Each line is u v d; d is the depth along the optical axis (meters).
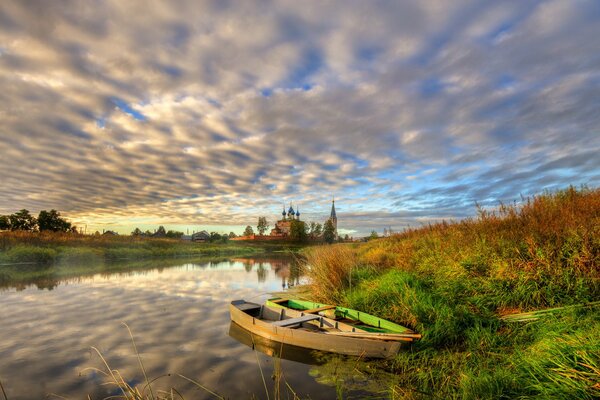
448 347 6.13
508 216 10.21
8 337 7.98
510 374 4.40
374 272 11.73
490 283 7.33
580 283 6.26
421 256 11.64
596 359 3.75
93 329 8.65
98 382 5.59
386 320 7.11
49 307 11.17
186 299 12.57
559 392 3.61
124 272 21.22
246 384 5.47
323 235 100.12
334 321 7.48
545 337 5.09
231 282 17.11
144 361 6.50
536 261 7.15
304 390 5.21
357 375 5.70
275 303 9.75
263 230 124.94
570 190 10.38
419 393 4.80
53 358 6.68
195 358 6.64
